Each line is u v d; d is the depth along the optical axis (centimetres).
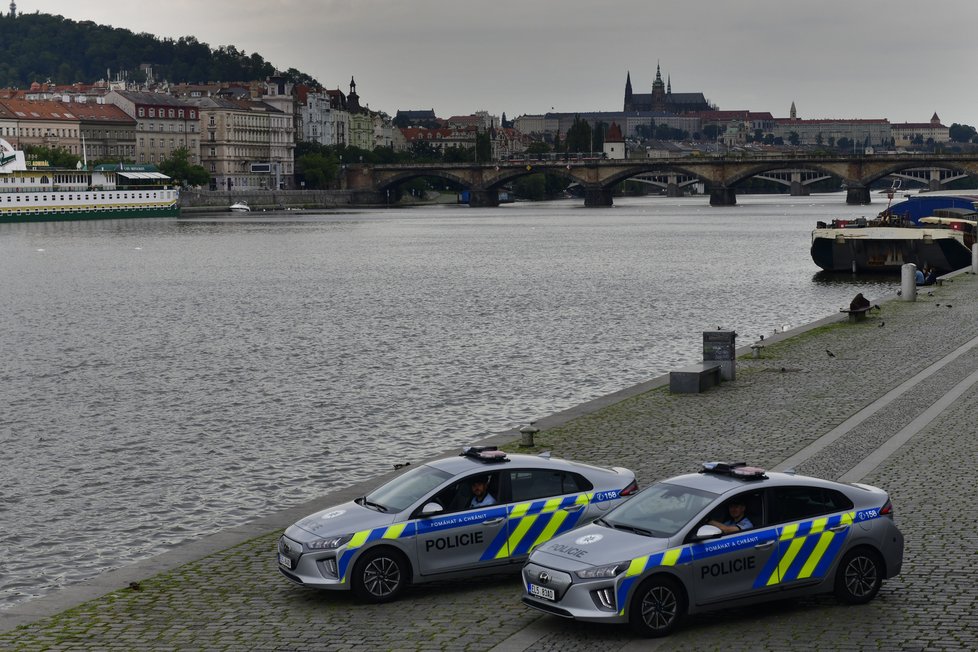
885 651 2188
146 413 5866
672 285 12975
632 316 9956
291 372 7106
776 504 2397
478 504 2602
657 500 2422
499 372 6938
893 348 6269
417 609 2480
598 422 4484
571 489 2661
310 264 16950
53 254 19325
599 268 15688
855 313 7469
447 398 6103
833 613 2398
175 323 9969
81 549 3572
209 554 2903
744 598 2347
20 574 3328
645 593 2266
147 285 13825
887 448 3856
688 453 3897
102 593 2628
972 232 13300
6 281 14500
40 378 7025
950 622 2325
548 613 2427
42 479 4484
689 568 2295
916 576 2589
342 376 6900
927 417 4366
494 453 2689
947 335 6744
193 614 2488
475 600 2528
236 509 4028
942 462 3625
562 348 7956
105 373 7206
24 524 3841
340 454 4856
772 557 2362
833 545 2412
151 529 3794
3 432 5431
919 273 11144
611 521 2412
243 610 2503
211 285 13775
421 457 4797
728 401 4853
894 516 3027
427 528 2552
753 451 3894
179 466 4666
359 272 15450
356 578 2505
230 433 5309
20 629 2420
